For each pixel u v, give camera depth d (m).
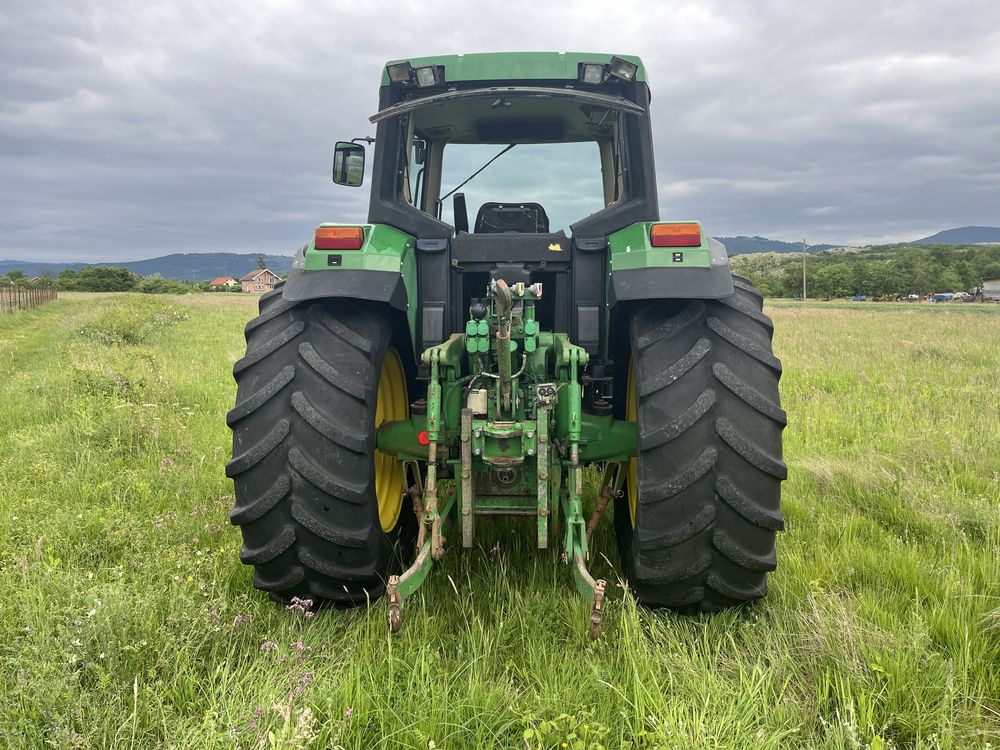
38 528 3.43
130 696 2.08
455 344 2.86
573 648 2.39
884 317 26.14
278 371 2.54
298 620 2.54
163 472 4.43
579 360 2.64
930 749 1.91
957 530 3.51
